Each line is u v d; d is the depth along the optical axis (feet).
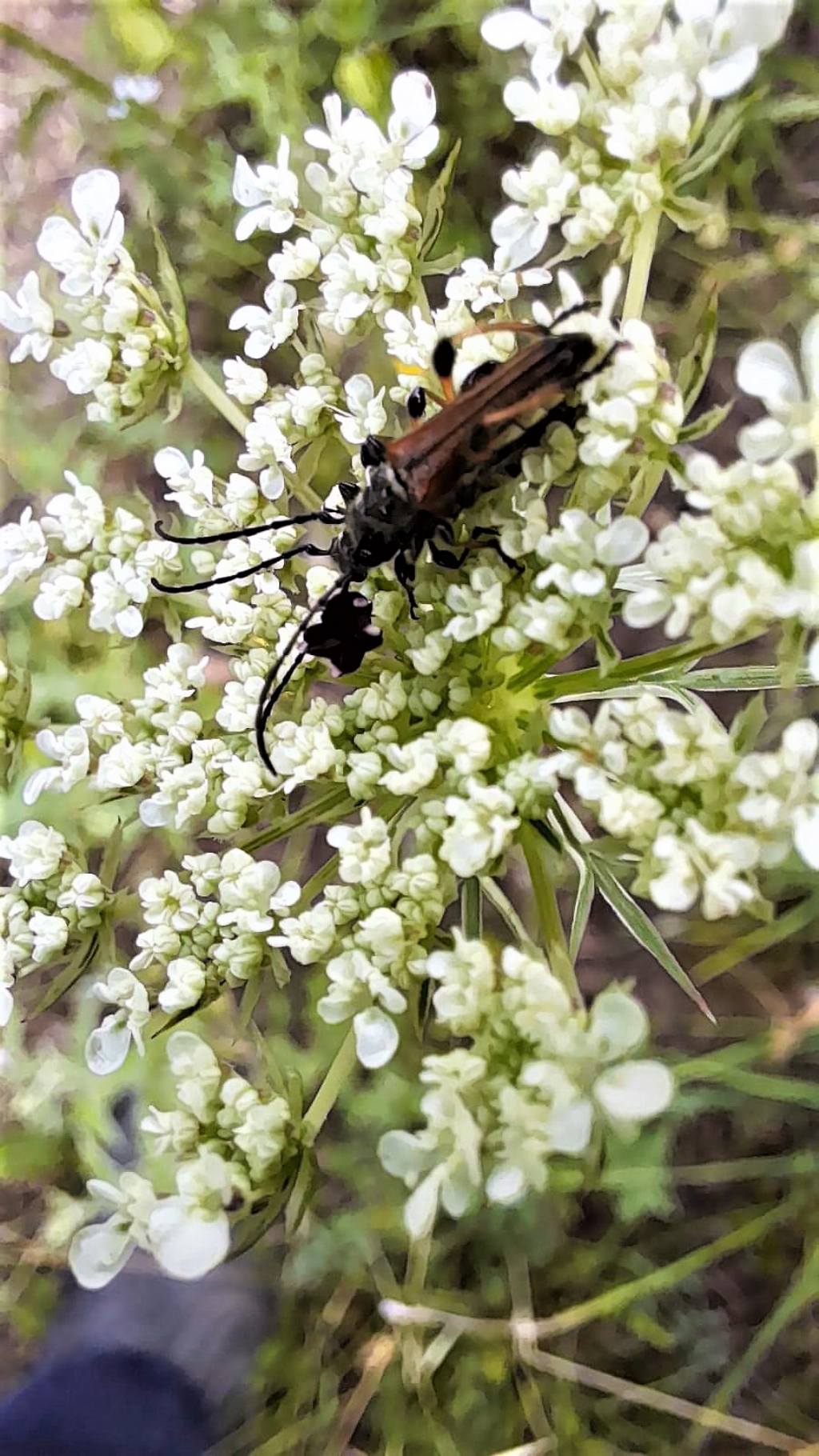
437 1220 0.40
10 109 0.47
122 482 0.46
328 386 0.32
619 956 0.42
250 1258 0.41
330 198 0.31
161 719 0.32
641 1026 0.28
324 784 0.31
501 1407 0.39
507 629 0.30
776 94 0.40
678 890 0.28
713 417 0.29
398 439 0.30
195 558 0.32
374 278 0.31
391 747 0.30
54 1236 0.41
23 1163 0.40
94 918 0.32
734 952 0.39
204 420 0.43
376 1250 0.40
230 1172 0.30
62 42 0.46
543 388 0.29
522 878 0.42
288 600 0.32
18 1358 0.44
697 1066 0.37
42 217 0.47
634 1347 0.40
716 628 0.29
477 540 0.30
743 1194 0.41
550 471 0.30
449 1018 0.29
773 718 0.40
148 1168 0.35
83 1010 0.40
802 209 0.41
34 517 0.46
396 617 0.31
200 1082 0.30
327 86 0.41
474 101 0.41
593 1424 0.39
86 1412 0.40
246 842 0.31
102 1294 0.42
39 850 0.32
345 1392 0.40
